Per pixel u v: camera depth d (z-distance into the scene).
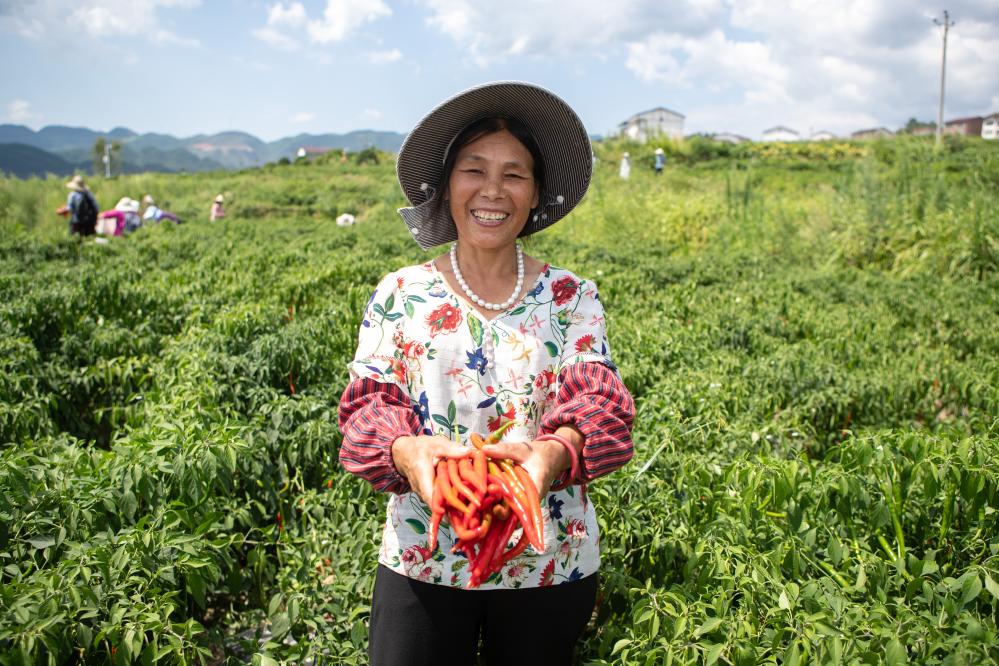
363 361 2.25
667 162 46.53
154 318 7.75
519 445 1.99
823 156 55.88
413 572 2.21
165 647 2.57
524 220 2.28
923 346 7.51
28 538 3.08
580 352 2.27
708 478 3.62
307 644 2.98
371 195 36.06
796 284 10.84
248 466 4.02
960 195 14.64
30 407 4.77
